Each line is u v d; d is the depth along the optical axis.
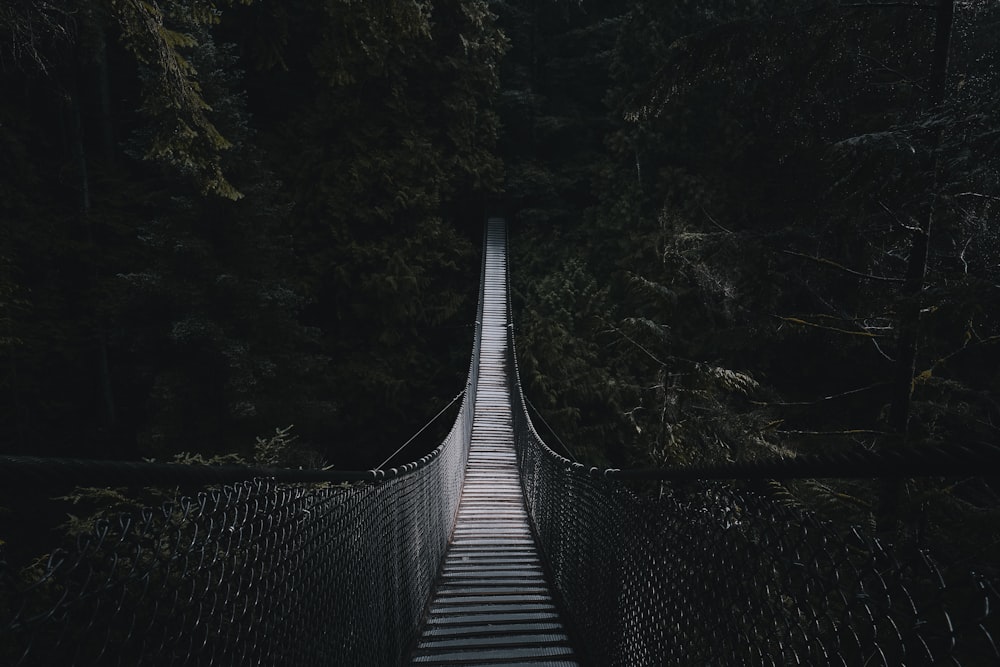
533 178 23.39
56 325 13.62
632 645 2.40
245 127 12.48
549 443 15.53
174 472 1.12
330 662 2.01
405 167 19.48
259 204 12.52
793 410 6.81
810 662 1.09
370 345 18.81
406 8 4.96
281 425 13.05
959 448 0.76
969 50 4.25
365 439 18.16
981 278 3.24
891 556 0.91
